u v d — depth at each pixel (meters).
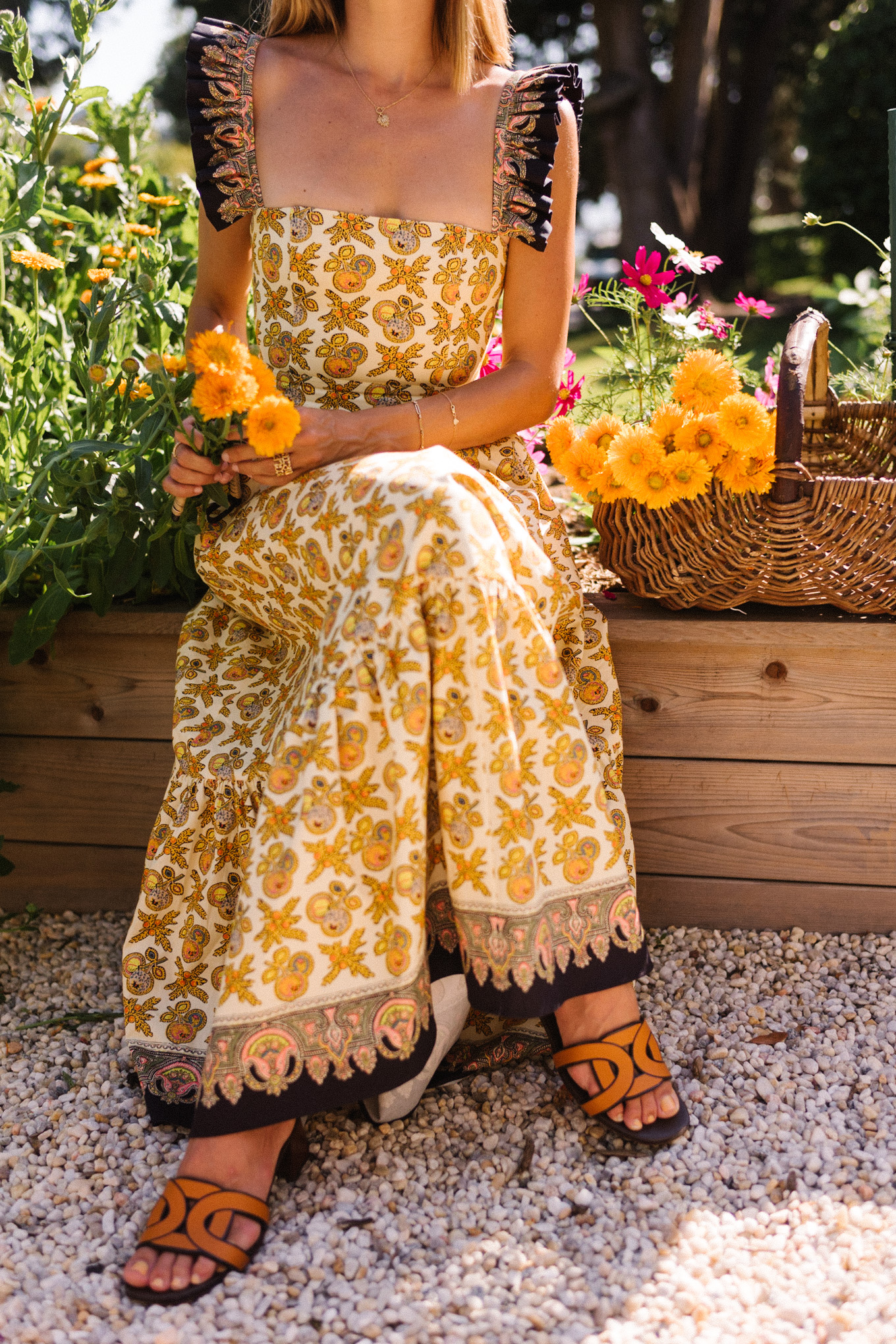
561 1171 1.41
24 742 2.04
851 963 1.84
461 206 1.63
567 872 1.39
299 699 1.36
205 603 1.74
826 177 9.63
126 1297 1.22
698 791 1.91
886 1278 1.23
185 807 1.53
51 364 2.26
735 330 2.50
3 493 1.83
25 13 11.55
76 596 1.80
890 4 9.20
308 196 1.62
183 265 2.56
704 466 1.68
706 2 12.43
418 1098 1.50
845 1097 1.54
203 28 1.70
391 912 1.31
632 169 12.68
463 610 1.28
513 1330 1.17
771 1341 1.15
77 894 2.10
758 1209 1.35
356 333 1.64
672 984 1.81
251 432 1.39
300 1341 1.17
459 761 1.30
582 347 7.65
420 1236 1.31
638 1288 1.23
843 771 1.86
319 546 1.40
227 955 1.45
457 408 1.60
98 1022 1.79
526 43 14.77
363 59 1.65
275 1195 1.38
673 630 1.81
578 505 2.63
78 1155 1.48
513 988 1.32
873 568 1.72
